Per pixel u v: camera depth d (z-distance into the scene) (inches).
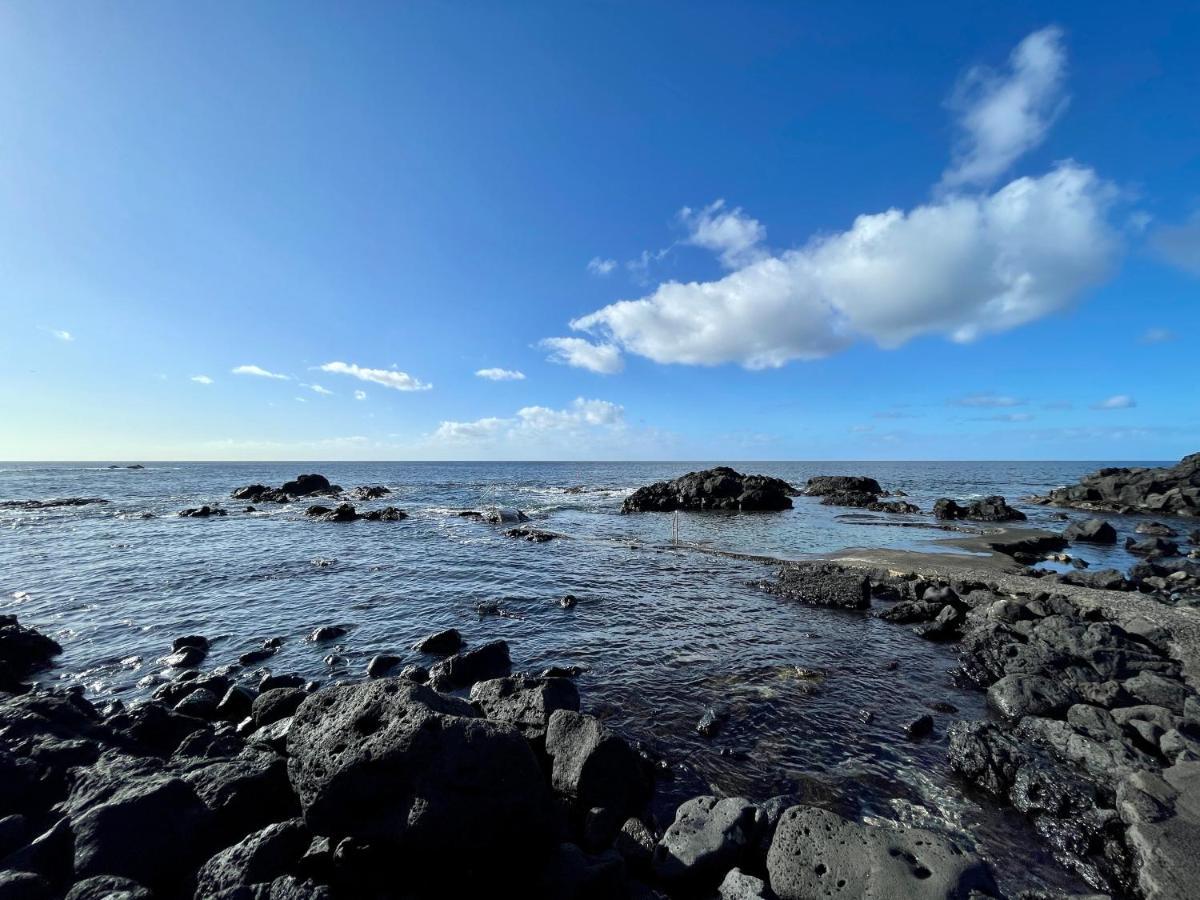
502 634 595.2
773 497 2046.0
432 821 209.3
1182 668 461.4
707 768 341.7
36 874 202.4
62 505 2043.6
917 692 454.6
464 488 3235.7
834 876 232.4
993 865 263.4
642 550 1095.0
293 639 583.5
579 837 272.5
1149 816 264.5
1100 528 1359.5
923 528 1464.1
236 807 259.8
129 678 482.6
